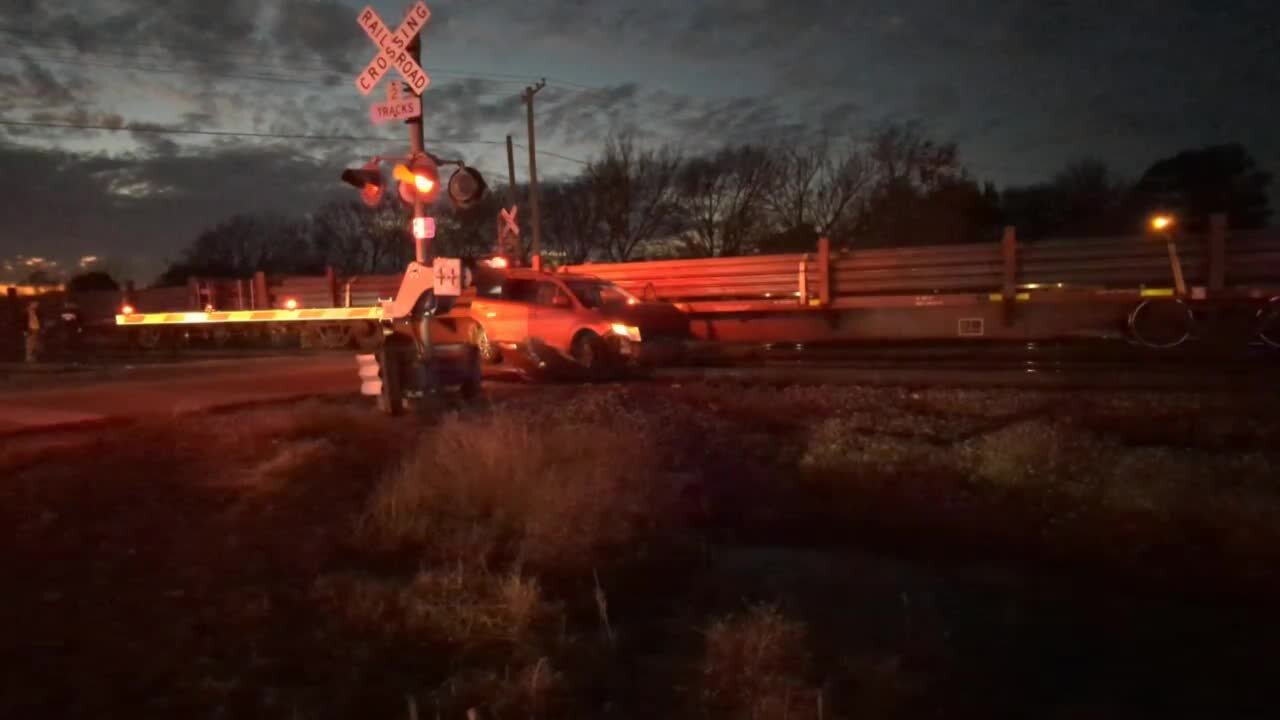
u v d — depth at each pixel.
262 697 4.27
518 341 17.72
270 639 4.92
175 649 4.76
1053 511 7.53
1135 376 13.53
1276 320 15.26
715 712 4.23
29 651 4.68
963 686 4.64
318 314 27.19
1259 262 15.59
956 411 11.87
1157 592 5.98
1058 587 6.09
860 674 4.65
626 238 46.66
